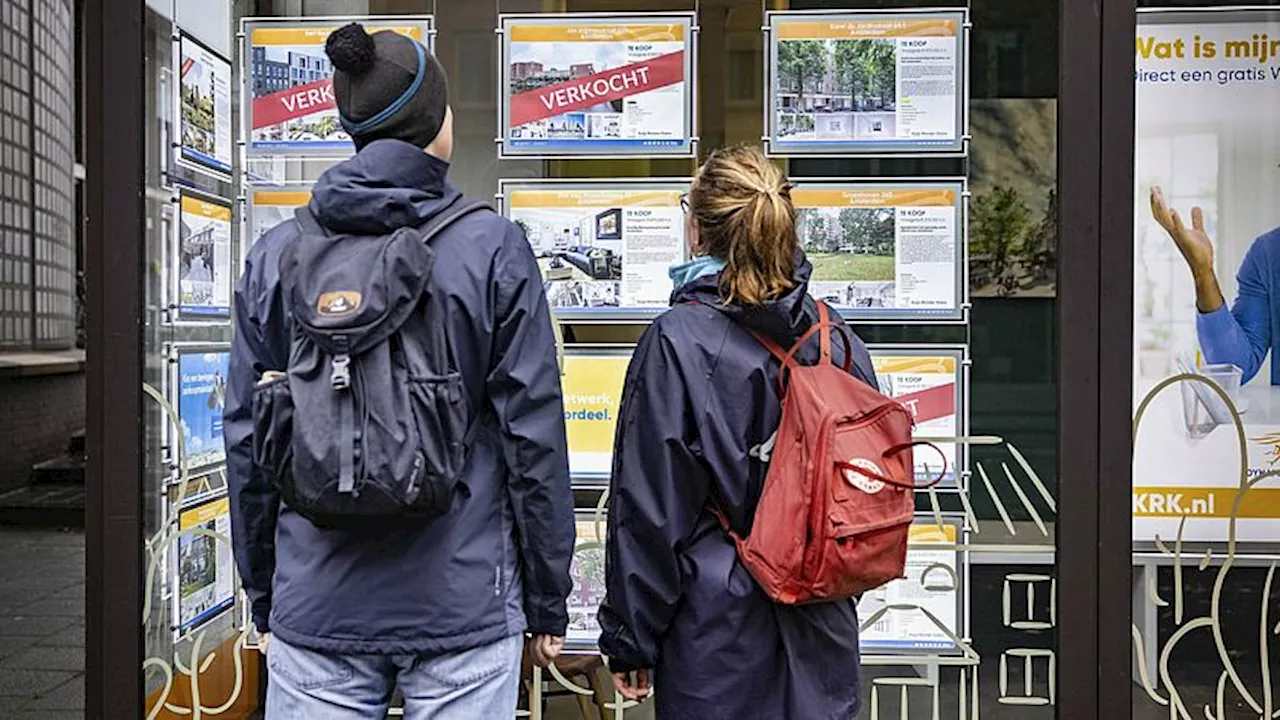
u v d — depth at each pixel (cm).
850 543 193
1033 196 311
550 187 322
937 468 309
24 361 798
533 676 307
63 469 749
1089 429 285
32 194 883
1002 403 308
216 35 321
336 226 185
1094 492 285
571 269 321
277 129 325
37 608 529
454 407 179
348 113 191
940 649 304
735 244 202
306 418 174
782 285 203
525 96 322
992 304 312
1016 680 301
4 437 745
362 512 175
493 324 187
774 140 318
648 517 198
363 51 188
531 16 321
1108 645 286
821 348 208
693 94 320
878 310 315
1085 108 282
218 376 321
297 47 324
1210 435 303
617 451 208
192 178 312
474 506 189
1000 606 303
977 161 313
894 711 305
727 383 201
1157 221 308
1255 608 298
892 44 315
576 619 312
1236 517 300
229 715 310
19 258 862
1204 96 307
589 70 321
